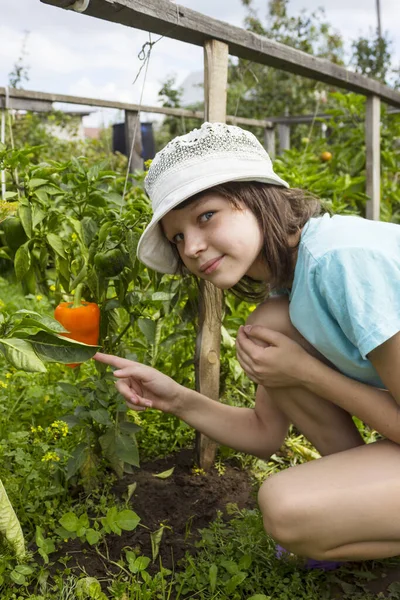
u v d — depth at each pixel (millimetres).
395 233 1544
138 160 5859
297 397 1770
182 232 1604
